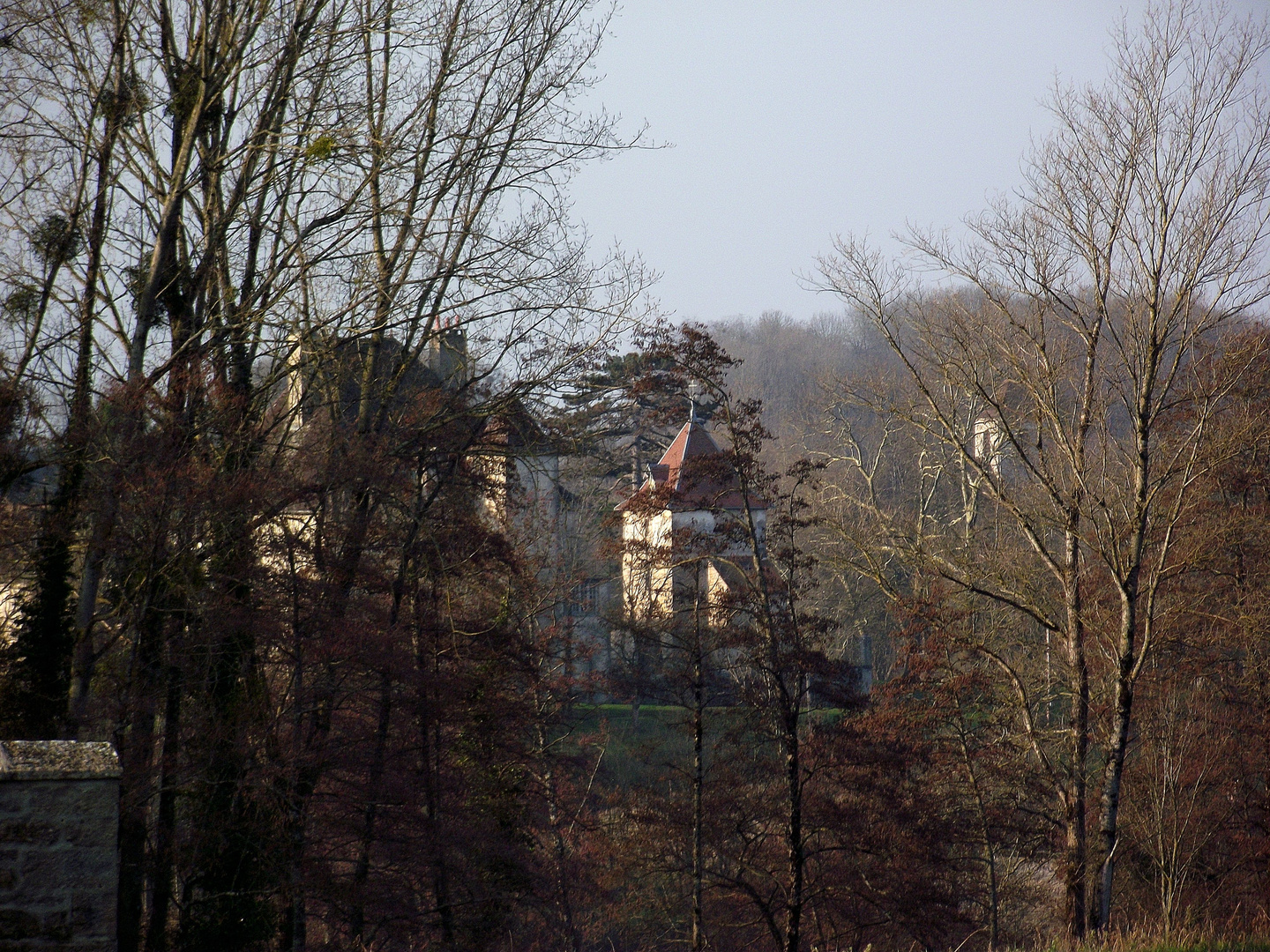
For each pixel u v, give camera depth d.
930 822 66.62
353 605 49.28
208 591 42.72
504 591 64.56
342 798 49.28
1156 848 65.31
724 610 71.25
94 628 43.50
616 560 93.69
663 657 76.44
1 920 19.50
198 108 46.00
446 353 65.69
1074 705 63.22
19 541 40.69
